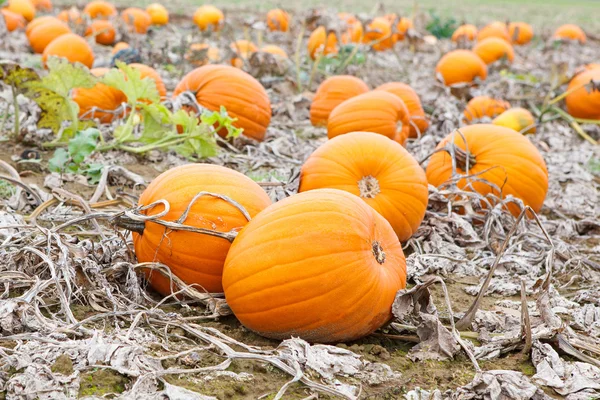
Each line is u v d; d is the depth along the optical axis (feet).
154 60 19.26
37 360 8.63
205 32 20.88
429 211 11.77
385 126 13.29
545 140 16.11
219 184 9.70
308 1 52.19
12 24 23.67
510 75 21.67
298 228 9.09
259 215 9.34
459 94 17.51
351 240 9.09
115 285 9.72
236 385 8.71
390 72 22.49
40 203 10.93
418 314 9.34
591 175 14.43
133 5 37.04
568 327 9.63
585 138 16.72
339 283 9.02
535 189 12.00
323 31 20.38
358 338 9.36
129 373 8.61
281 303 9.08
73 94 13.91
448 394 8.83
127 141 12.98
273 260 9.08
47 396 8.39
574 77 17.16
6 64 12.32
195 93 13.62
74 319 9.09
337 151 10.89
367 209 9.32
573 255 11.28
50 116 12.83
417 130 14.78
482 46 23.12
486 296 10.40
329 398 8.71
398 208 10.77
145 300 9.71
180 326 9.29
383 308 9.20
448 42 31.99
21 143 13.06
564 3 88.84
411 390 8.87
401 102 13.51
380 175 10.83
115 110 13.75
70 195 10.64
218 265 9.59
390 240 9.41
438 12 51.26
